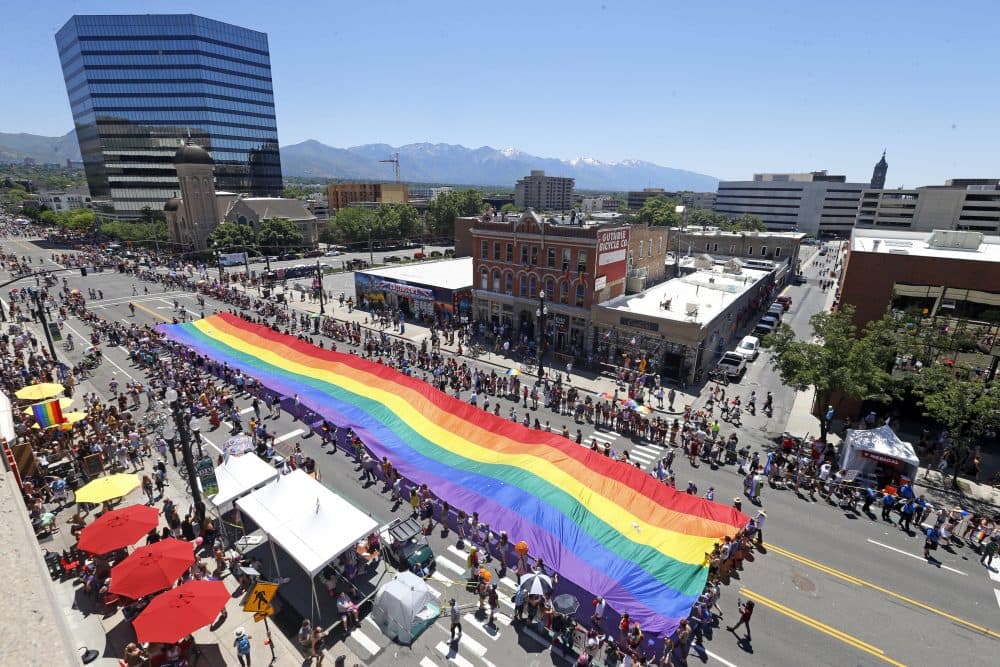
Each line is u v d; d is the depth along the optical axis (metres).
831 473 28.33
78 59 121.75
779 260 89.38
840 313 32.50
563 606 17.73
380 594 18.39
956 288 32.41
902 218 153.38
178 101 125.88
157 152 127.31
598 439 32.81
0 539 4.59
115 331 48.38
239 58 133.25
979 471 29.67
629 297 50.56
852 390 29.23
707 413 36.81
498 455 27.14
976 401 26.52
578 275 46.94
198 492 22.25
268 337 43.97
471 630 18.36
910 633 18.58
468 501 24.22
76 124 140.88
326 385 35.56
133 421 31.47
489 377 40.44
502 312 53.38
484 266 53.78
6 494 5.55
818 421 36.25
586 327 47.31
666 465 28.95
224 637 17.61
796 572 21.47
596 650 16.78
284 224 104.56
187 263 93.00
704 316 43.94
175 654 15.98
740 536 21.67
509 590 20.17
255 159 142.12
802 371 30.64
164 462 28.11
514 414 33.22
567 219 52.19
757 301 66.75
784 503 26.44
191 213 101.19
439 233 137.88
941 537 23.62
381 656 17.23
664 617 17.78
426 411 31.55
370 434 30.05
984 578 21.42
